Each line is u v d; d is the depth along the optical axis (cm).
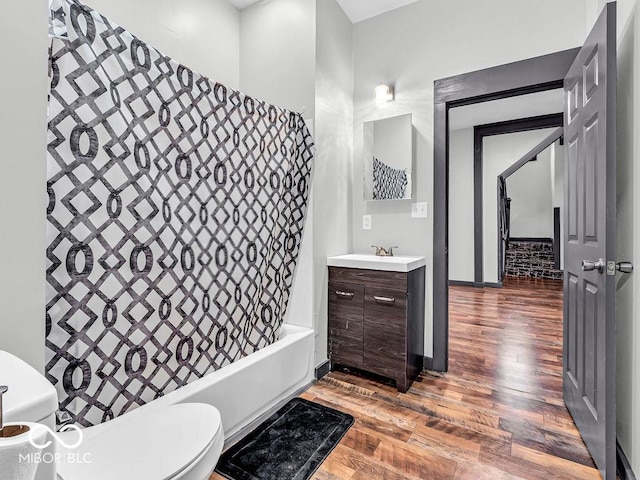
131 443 98
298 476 139
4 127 75
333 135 249
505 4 217
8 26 75
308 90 227
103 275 122
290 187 214
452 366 248
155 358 141
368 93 269
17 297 77
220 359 171
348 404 196
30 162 79
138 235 132
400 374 211
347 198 270
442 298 239
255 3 255
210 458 99
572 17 199
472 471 141
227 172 171
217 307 168
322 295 237
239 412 166
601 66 136
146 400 137
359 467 144
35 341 80
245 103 180
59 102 108
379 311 220
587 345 153
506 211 704
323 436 165
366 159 269
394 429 171
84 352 117
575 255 172
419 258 238
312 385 220
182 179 149
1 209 74
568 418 180
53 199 108
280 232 210
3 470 42
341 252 262
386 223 263
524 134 546
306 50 227
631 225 139
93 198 117
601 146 134
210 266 164
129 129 127
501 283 556
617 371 152
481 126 534
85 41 114
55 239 109
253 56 255
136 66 129
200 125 156
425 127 246
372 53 266
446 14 237
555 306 425
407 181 250
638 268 131
